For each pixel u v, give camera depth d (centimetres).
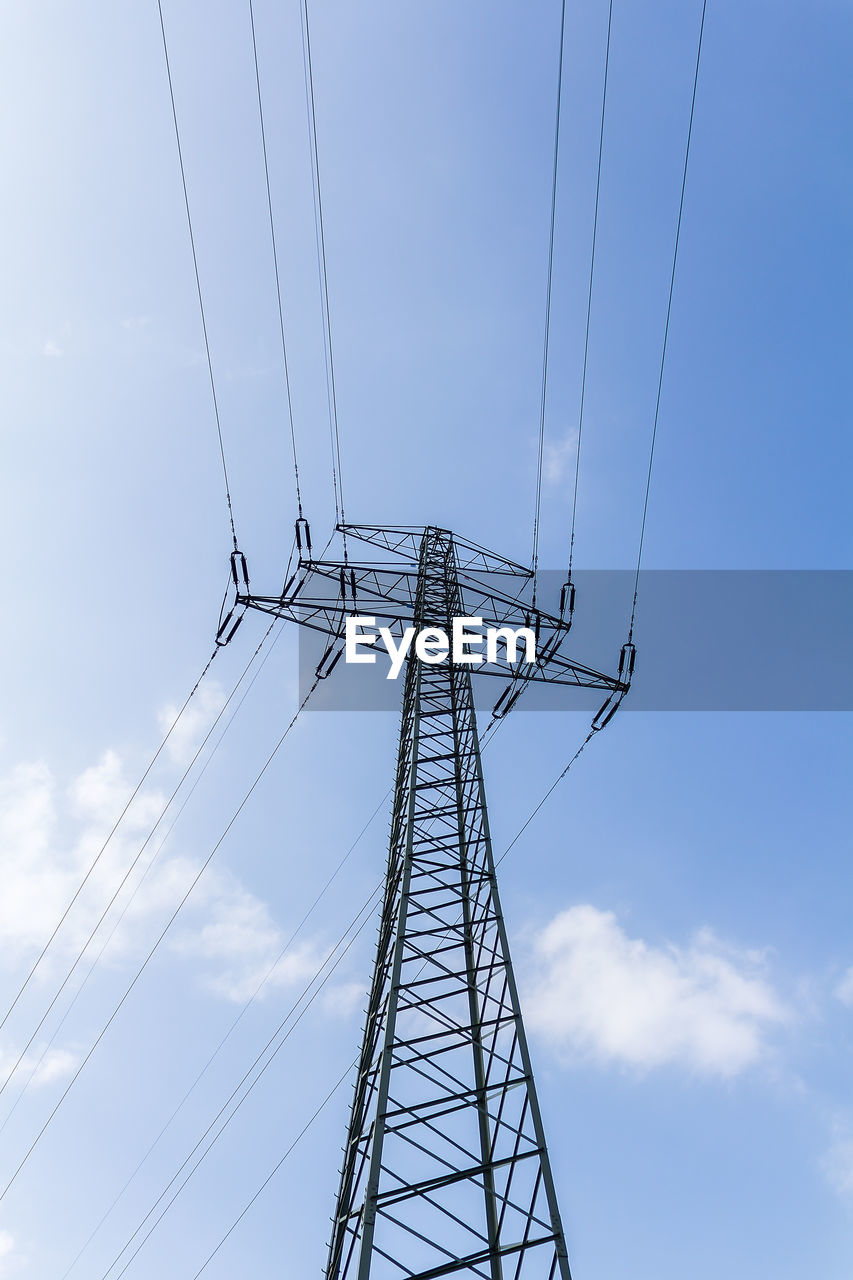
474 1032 1598
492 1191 1363
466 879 1912
